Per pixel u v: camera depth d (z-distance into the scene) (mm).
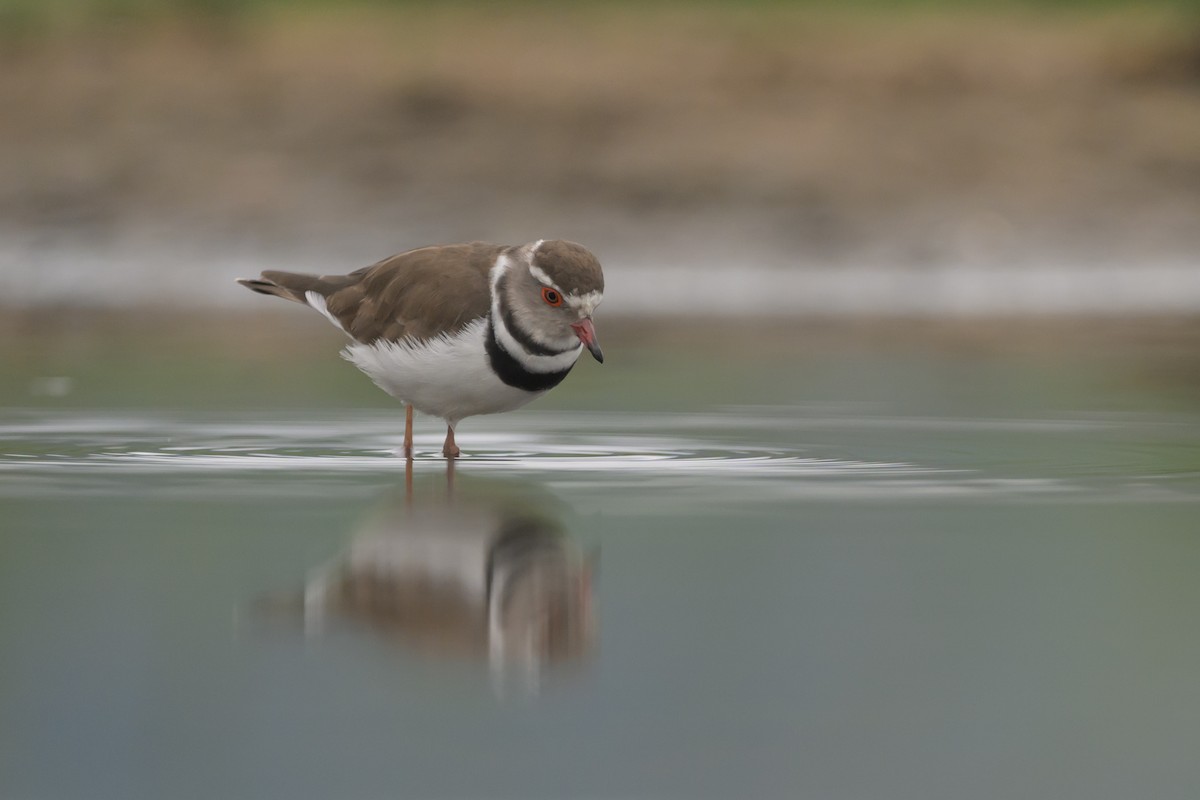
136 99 29266
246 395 15531
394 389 12086
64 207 26594
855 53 31125
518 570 8367
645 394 15625
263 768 5598
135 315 22547
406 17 33094
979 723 6086
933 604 7766
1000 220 26453
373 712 6172
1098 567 8461
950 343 19484
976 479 11070
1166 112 29453
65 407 14555
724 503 10219
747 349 19094
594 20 33250
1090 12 33344
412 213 26234
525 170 27312
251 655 6883
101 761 5664
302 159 27594
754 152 27906
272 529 9375
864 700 6348
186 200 26609
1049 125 28938
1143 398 15133
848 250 25688
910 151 28109
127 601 7758
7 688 6445
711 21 33250
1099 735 5980
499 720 6086
